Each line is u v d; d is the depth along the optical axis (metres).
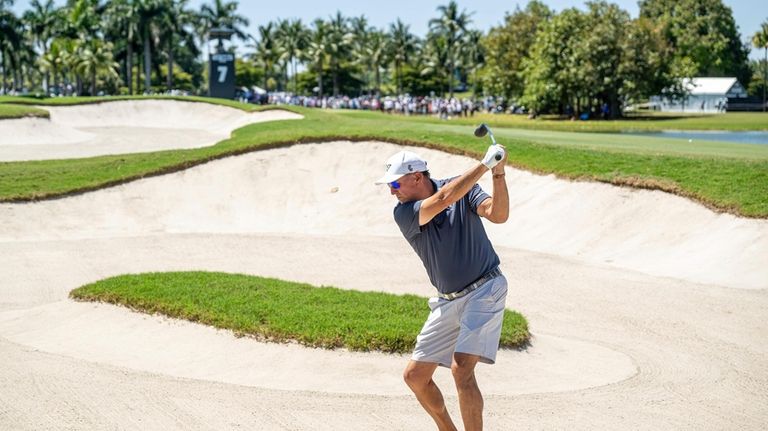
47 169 21.91
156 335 8.91
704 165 16.88
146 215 19.89
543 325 10.14
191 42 93.19
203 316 9.09
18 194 18.98
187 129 48.97
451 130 25.30
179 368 7.89
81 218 19.03
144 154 24.02
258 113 44.53
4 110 40.16
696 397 7.23
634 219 15.87
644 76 68.44
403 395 7.09
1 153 33.66
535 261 14.62
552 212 17.28
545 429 6.34
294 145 23.38
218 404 6.82
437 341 5.49
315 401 6.91
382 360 7.94
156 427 6.27
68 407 6.70
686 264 13.58
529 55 81.38
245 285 10.84
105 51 89.00
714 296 11.46
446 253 5.29
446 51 112.69
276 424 6.35
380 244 17.02
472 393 5.19
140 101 53.84
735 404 7.05
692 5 110.69
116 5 88.44
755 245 13.33
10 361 8.11
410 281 13.27
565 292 12.06
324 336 8.28
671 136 43.97
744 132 49.19
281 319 8.88
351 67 119.50
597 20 68.81
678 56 102.81
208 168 22.42
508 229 17.39
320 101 78.88
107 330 9.24
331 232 19.39
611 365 8.27
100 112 52.03
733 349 8.91
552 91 69.06
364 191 21.30
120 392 7.11
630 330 9.84
